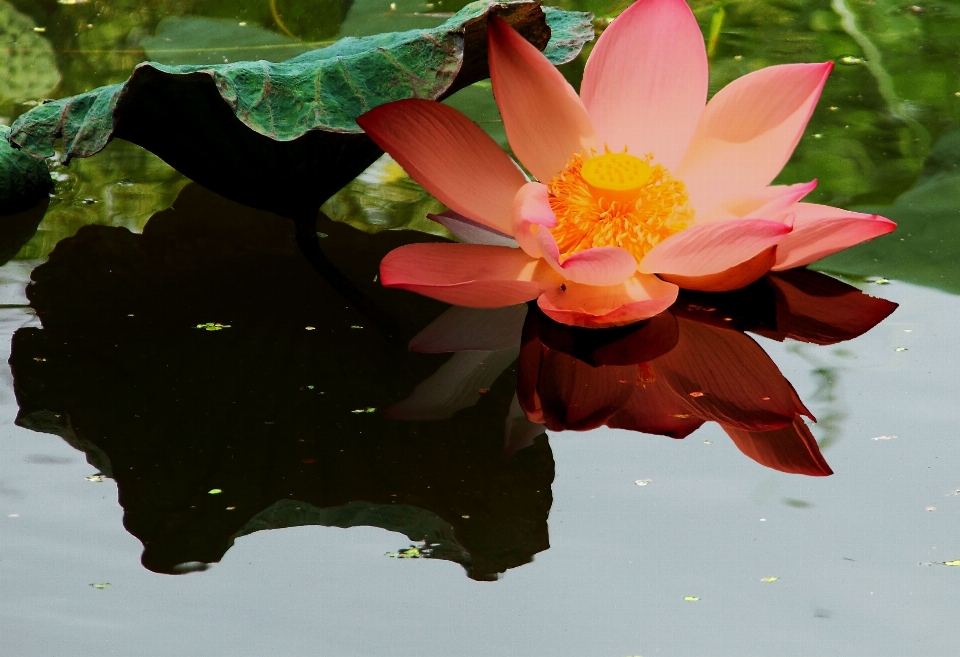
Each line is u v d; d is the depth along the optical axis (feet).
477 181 6.55
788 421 6.25
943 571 6.03
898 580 6.02
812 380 6.33
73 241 6.68
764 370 6.35
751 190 6.51
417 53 6.51
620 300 6.42
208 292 6.54
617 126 6.65
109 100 6.50
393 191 6.88
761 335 6.43
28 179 6.78
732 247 6.37
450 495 6.14
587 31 6.82
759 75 6.51
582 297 6.43
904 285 6.53
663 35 6.61
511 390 6.32
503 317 6.50
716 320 6.47
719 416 6.27
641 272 6.47
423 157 6.49
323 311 6.50
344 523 6.10
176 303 6.51
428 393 6.31
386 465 6.18
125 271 6.59
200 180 6.63
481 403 6.29
